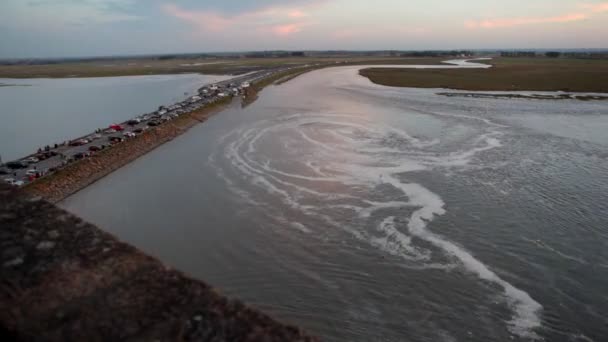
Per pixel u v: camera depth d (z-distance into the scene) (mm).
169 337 4398
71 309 4668
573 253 19406
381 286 16891
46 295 4828
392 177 29531
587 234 21141
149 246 20594
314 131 44688
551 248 19844
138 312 4652
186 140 43938
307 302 15922
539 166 32000
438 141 40125
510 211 23797
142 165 35062
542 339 14039
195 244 20656
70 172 29906
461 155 35219
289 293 16484
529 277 17484
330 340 13969
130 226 22953
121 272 5188
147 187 29219
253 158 35062
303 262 18719
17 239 5566
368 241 20469
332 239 20719
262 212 24016
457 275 17609
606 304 15812
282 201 25531
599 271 17969
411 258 18922
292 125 48250
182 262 18969
